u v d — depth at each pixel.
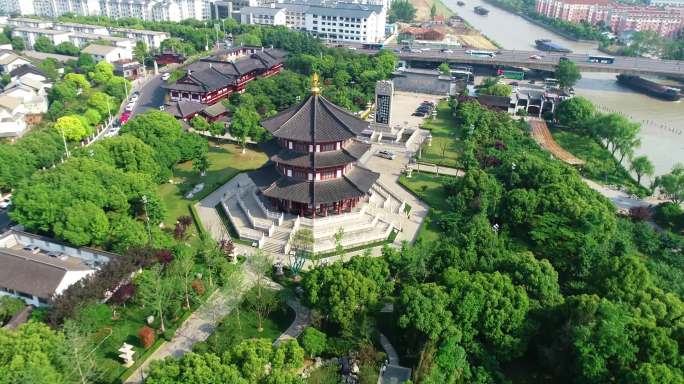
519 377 77.44
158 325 83.69
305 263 102.62
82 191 99.94
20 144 135.88
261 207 117.75
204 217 119.56
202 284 91.38
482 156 152.12
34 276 86.06
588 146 182.88
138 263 89.81
